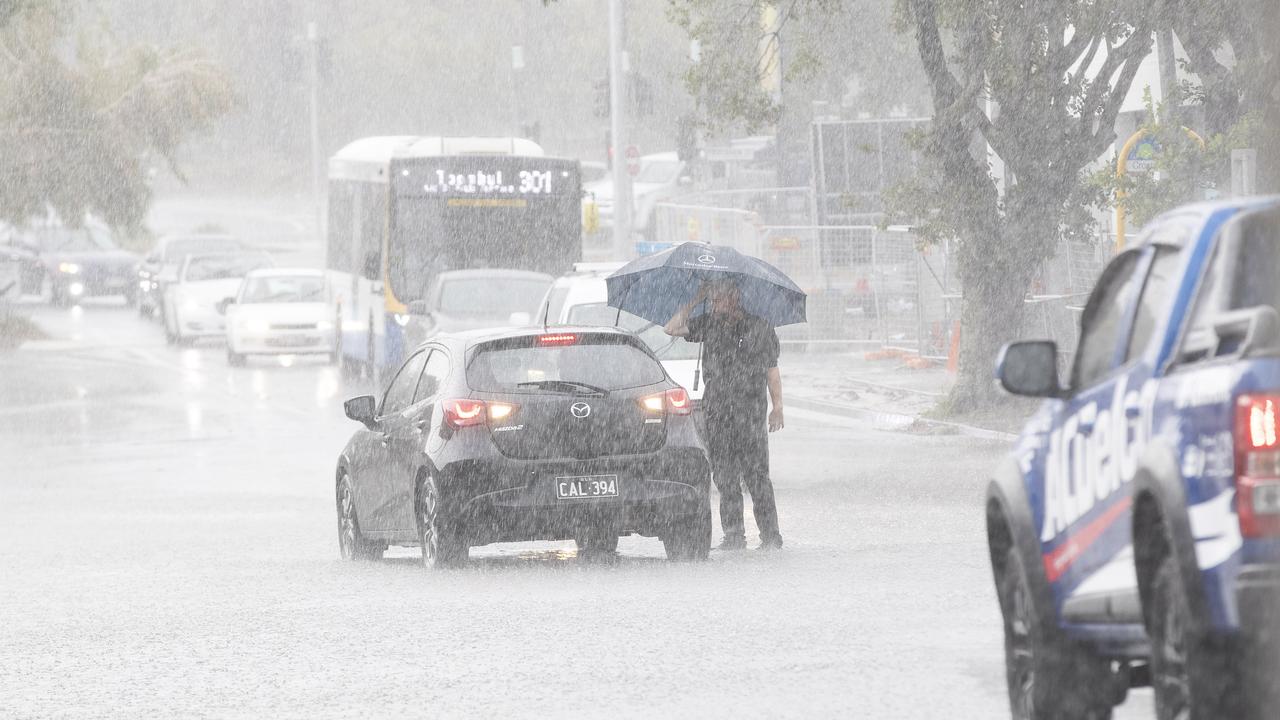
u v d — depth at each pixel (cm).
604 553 4253
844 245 10438
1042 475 2020
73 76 14050
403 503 3991
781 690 2522
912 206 7350
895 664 2683
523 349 3962
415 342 8456
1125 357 1864
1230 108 6725
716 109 7669
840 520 4666
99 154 14088
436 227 9244
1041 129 7156
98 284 16750
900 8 7188
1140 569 1712
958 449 6462
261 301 11325
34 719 2464
